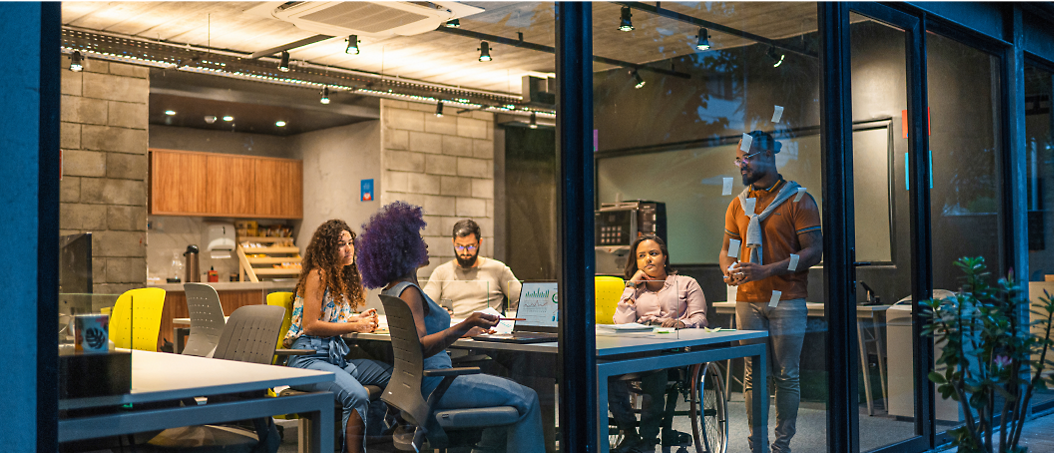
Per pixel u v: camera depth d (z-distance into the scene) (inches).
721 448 130.1
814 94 150.7
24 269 70.7
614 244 122.1
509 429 112.7
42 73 72.3
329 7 188.1
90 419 73.5
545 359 113.8
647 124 132.3
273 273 311.9
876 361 156.6
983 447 131.0
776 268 147.3
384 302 117.6
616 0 122.5
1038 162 223.6
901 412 161.2
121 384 74.2
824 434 146.4
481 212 263.7
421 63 218.7
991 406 132.5
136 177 161.9
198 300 162.1
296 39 220.2
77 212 139.3
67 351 73.3
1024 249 211.0
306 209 327.0
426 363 112.4
